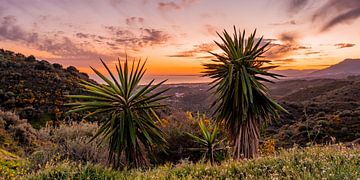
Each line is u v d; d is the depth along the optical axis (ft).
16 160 30.71
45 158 29.66
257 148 31.07
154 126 29.94
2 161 28.09
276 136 81.51
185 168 20.30
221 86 30.96
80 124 54.60
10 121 58.08
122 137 26.53
